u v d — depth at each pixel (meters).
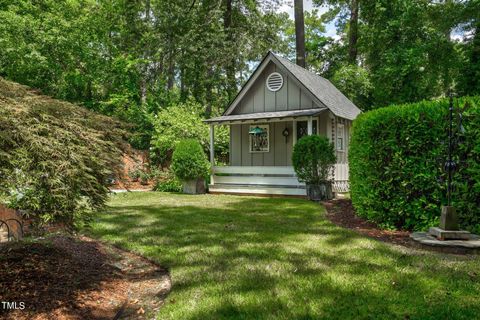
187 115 15.85
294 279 3.62
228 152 16.95
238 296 3.23
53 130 3.18
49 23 16.94
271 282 3.56
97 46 18.77
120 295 3.61
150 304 3.41
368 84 18.97
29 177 2.81
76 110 3.89
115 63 18.80
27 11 17.72
